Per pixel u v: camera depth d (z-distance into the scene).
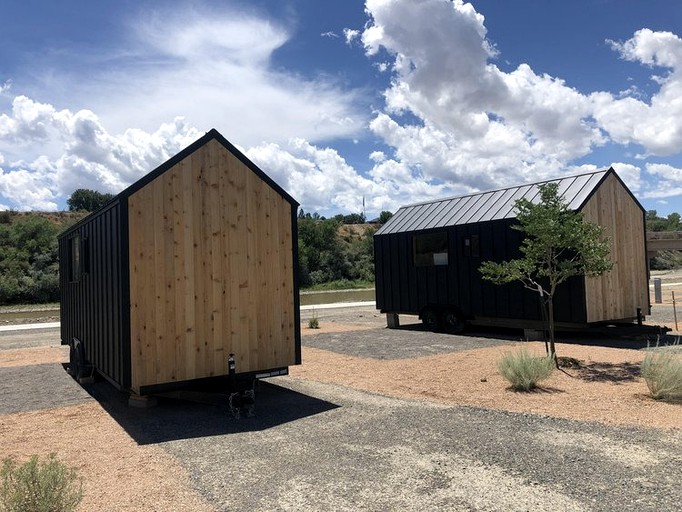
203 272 7.03
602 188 12.09
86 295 8.62
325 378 8.50
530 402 6.54
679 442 4.89
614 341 11.45
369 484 4.16
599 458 4.54
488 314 13.16
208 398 6.82
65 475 3.75
